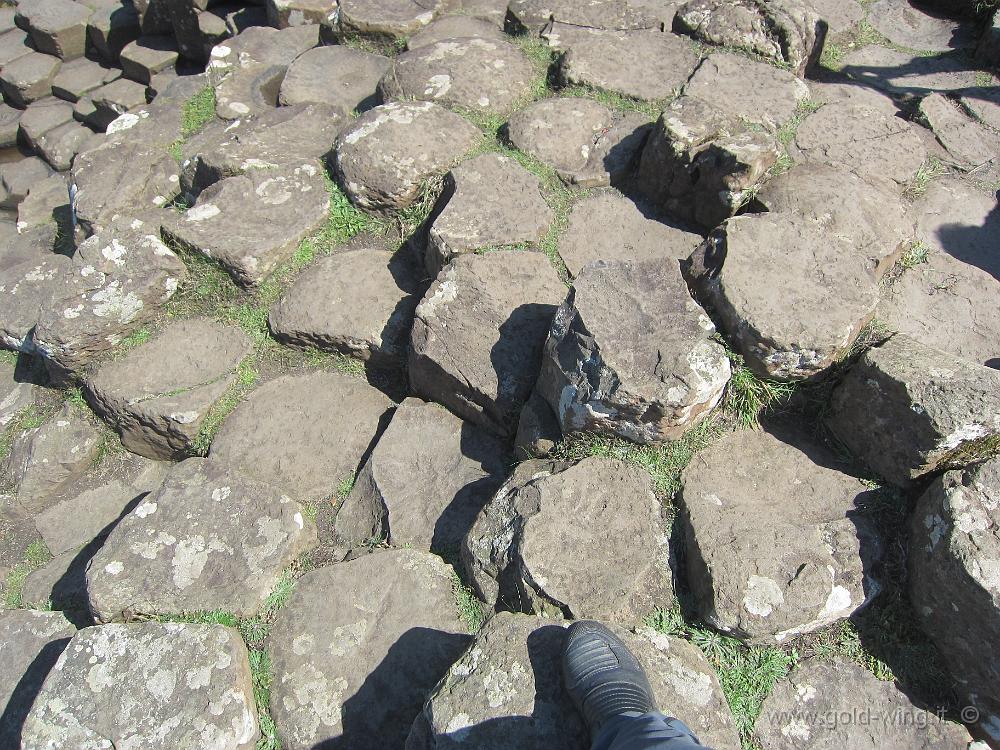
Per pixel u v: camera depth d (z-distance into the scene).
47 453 3.36
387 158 3.66
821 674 2.37
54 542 3.22
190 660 2.33
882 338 2.88
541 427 2.77
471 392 2.94
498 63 4.27
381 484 2.88
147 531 2.68
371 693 2.38
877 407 2.56
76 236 4.43
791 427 2.79
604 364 2.52
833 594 2.34
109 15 6.98
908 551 2.45
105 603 2.53
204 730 2.21
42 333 3.32
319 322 3.32
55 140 6.51
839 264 2.81
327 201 3.69
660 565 2.43
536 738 2.04
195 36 6.55
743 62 4.15
